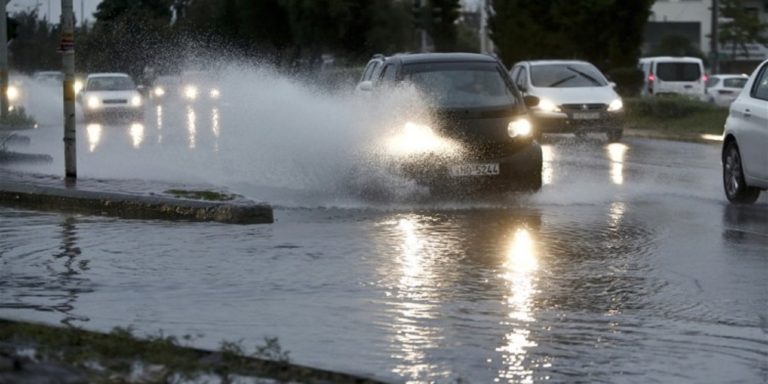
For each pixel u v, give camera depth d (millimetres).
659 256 27359
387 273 24953
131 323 20156
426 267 25719
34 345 16891
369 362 17547
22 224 32938
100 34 148500
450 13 129625
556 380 16766
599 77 76812
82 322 20172
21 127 80438
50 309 21359
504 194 38875
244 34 158500
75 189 37125
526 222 33031
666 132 82812
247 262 26312
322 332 19547
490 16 120625
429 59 41312
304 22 151250
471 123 38344
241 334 19312
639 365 17656
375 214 34594
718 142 73438
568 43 109312
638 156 61250
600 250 28203
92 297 22531
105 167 48156
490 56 42344
